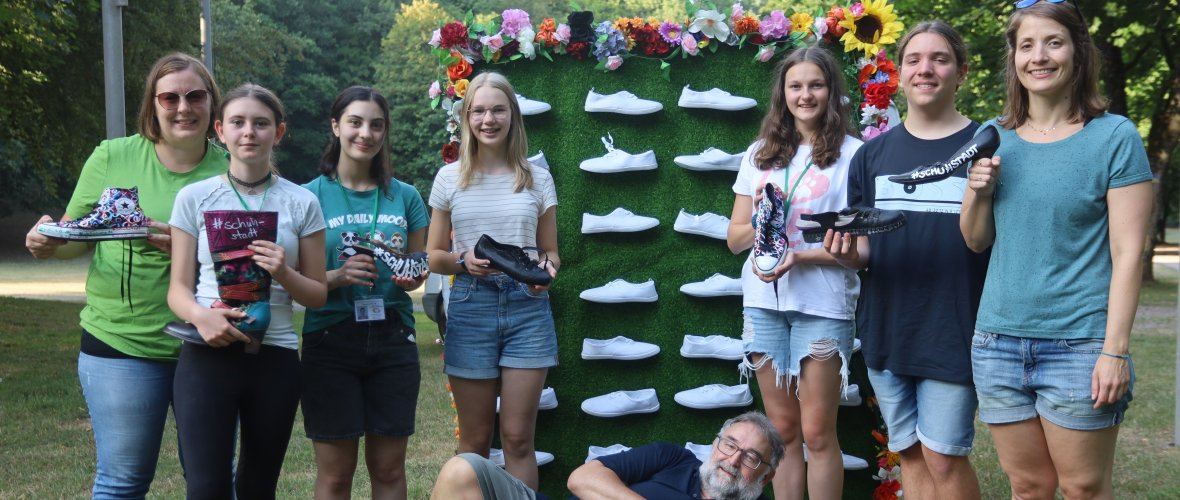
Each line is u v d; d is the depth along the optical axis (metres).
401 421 4.06
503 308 4.37
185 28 18.84
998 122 3.53
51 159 17.42
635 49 5.30
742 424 3.80
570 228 5.29
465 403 4.45
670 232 5.29
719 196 5.27
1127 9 17.33
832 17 5.07
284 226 3.66
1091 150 3.22
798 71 4.21
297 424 7.73
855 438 5.07
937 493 3.82
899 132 3.92
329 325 4.00
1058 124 3.34
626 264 5.29
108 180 3.79
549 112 5.32
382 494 4.14
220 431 3.46
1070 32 3.26
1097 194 3.21
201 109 3.73
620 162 5.19
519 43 5.21
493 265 4.21
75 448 6.77
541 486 5.27
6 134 16.31
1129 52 19.73
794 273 4.22
